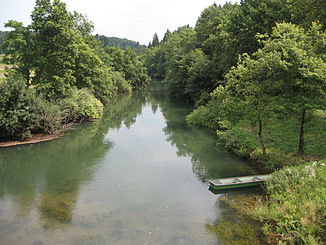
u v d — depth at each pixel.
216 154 16.09
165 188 11.29
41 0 21.50
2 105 16.98
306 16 18.94
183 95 43.66
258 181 11.05
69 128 23.08
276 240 7.25
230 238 7.46
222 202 9.84
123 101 43.78
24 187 11.37
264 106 11.53
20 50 21.81
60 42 22.69
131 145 18.50
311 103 10.80
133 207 9.49
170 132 22.50
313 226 6.98
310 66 10.41
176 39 66.81
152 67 103.50
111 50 64.38
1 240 7.46
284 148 14.00
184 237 7.57
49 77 22.62
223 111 13.61
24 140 18.72
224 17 34.41
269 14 21.16
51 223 8.35
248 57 12.28
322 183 8.76
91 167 14.01
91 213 9.02
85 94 27.36
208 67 33.41
